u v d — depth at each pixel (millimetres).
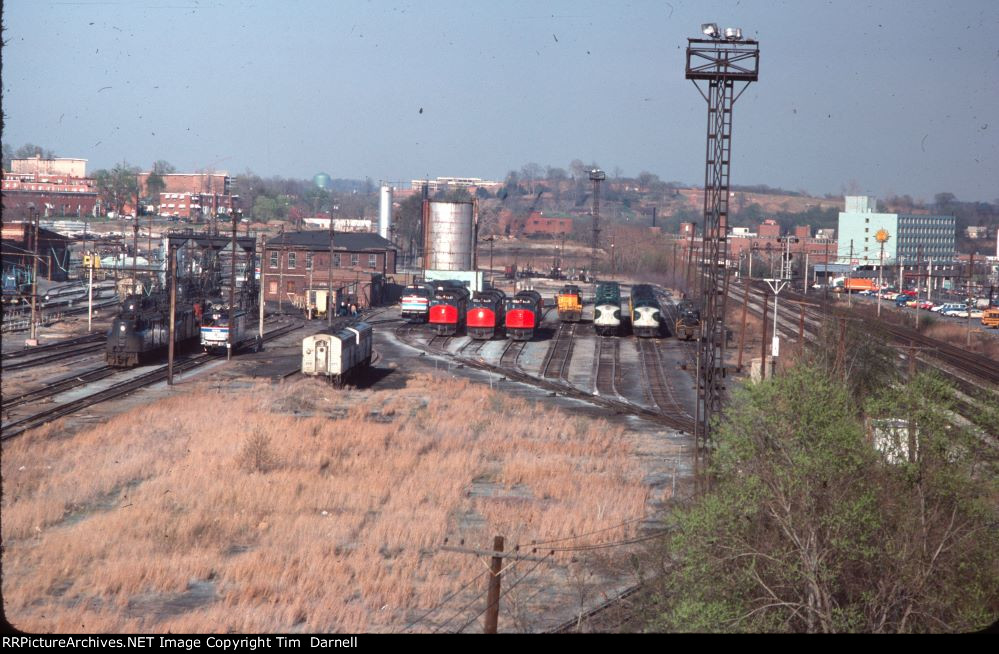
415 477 76938
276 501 68938
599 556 59594
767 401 48375
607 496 72438
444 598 53938
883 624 43906
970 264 179000
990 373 125312
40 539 60062
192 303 165625
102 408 102250
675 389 126062
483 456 86062
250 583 54219
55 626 46156
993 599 45125
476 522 67375
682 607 43281
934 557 43656
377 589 54281
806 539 44469
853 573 46719
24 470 73562
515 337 173500
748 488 46406
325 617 49844
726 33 67562
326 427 93062
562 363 148375
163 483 72188
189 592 53500
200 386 117188
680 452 89312
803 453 46781
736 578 45438
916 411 49031
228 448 82938
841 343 93938
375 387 124062
